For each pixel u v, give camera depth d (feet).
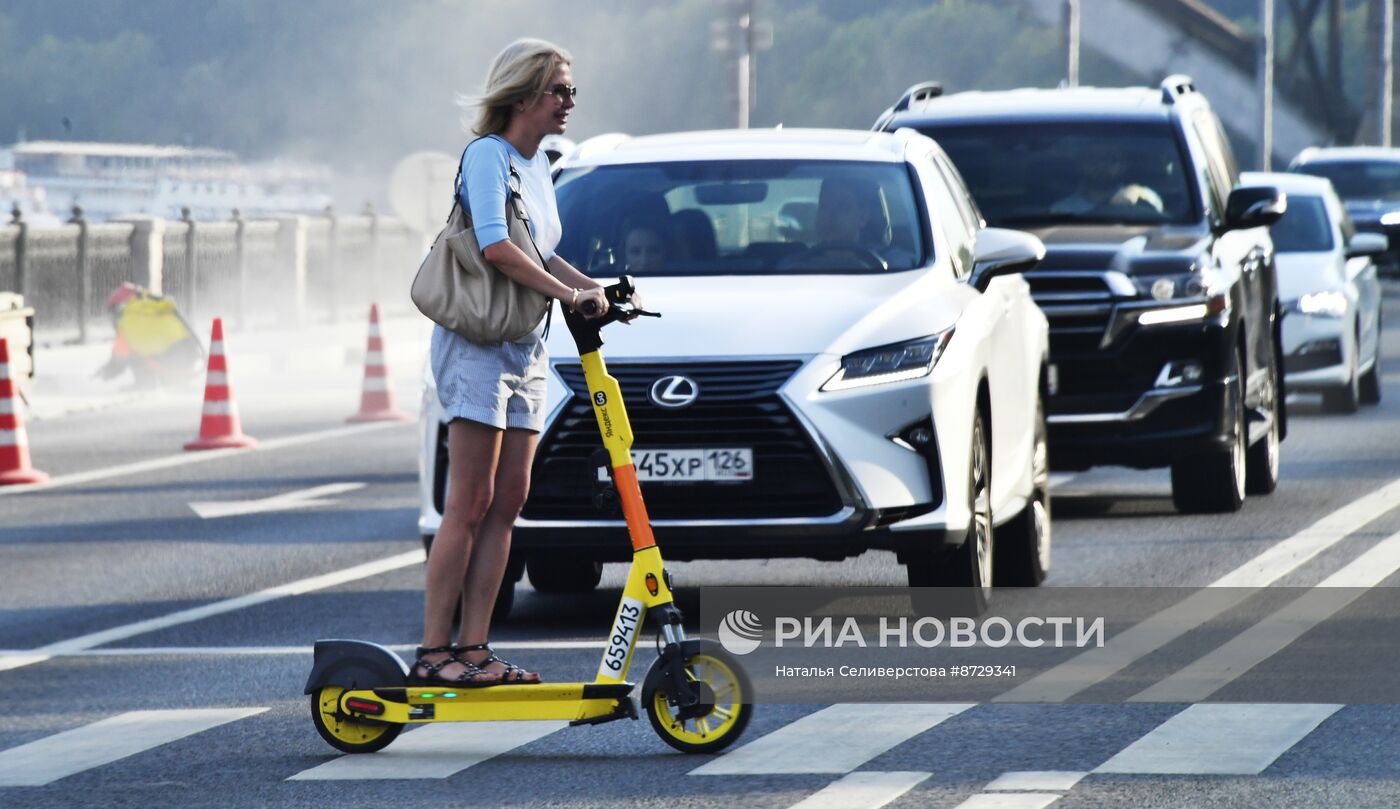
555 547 70.90
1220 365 101.55
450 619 54.85
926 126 112.06
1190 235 105.40
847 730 56.24
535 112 54.70
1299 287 160.45
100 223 238.27
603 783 50.93
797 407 69.56
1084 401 100.73
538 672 66.13
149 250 244.01
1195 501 104.27
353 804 49.62
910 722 57.21
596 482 70.28
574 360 70.69
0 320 174.50
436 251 53.93
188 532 106.63
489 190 53.57
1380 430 148.15
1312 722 55.98
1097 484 119.96
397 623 78.18
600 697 53.42
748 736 55.83
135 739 58.23
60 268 230.89
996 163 110.01
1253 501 109.19
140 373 199.00
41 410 177.88
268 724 59.72
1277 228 166.71
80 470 136.36
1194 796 48.11
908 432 70.64
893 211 79.82
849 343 70.85
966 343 73.26
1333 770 50.49
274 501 118.83
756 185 81.15
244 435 154.40
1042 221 107.55
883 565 90.22
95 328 237.66
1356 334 164.76
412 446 148.15
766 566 90.63
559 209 81.35
